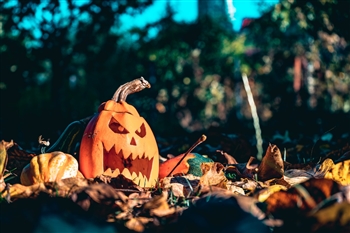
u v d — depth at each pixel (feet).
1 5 13.80
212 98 28.94
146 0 14.92
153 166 5.63
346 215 3.04
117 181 4.70
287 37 21.42
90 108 23.36
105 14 14.51
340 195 3.37
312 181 3.57
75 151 7.00
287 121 15.93
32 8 13.82
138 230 3.45
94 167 5.38
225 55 25.98
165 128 23.39
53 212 3.29
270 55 25.57
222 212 3.35
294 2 13.76
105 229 3.26
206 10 25.95
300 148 9.62
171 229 3.38
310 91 22.34
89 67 16.34
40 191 3.97
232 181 5.97
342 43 18.81
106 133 5.44
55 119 15.28
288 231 3.19
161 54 24.76
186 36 24.54
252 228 3.21
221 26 25.64
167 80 26.35
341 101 23.18
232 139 9.38
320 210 3.13
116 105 5.72
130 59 26.48
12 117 14.33
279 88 24.38
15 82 14.39
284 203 3.62
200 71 28.02
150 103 26.13
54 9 13.79
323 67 21.15
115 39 16.47
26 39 14.80
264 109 27.89
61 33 14.43
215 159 8.27
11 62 14.24
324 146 9.36
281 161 5.65
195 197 4.45
